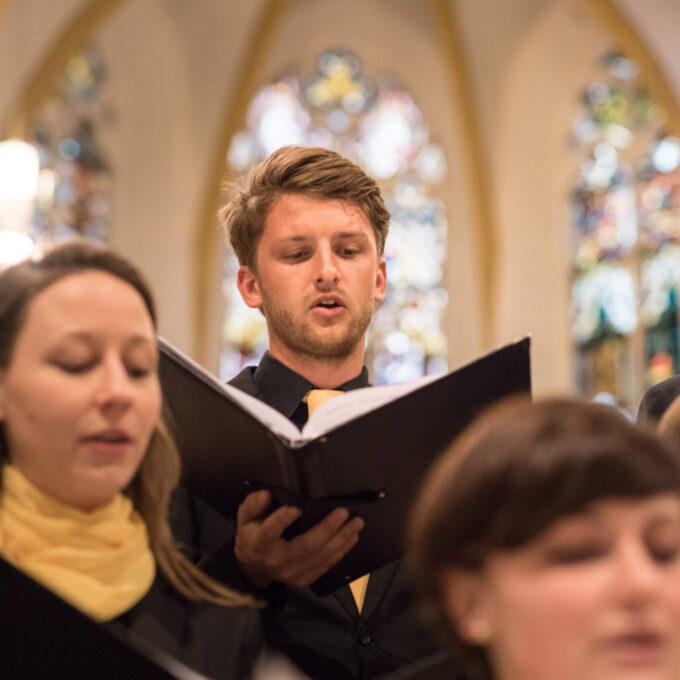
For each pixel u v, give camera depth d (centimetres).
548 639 154
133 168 2183
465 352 2169
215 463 331
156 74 2191
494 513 158
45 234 2019
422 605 175
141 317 246
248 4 2145
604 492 154
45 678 206
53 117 2084
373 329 2161
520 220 2202
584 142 2192
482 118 2222
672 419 278
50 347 238
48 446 240
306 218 404
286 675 307
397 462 312
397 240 2203
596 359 2102
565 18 2186
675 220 2048
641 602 152
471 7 2181
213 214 2197
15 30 1898
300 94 2239
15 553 245
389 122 2244
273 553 314
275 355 414
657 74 2041
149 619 262
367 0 2247
